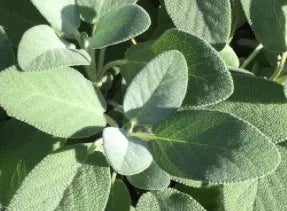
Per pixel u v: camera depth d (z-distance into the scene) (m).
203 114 0.14
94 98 0.14
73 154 0.14
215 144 0.13
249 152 0.13
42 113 0.13
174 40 0.14
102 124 0.14
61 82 0.13
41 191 0.13
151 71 0.13
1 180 0.15
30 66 0.13
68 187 0.14
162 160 0.14
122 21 0.14
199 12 0.15
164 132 0.14
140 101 0.14
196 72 0.14
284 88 0.15
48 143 0.15
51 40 0.14
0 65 0.15
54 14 0.15
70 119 0.13
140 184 0.15
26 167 0.15
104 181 0.14
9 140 0.15
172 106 0.14
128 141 0.14
